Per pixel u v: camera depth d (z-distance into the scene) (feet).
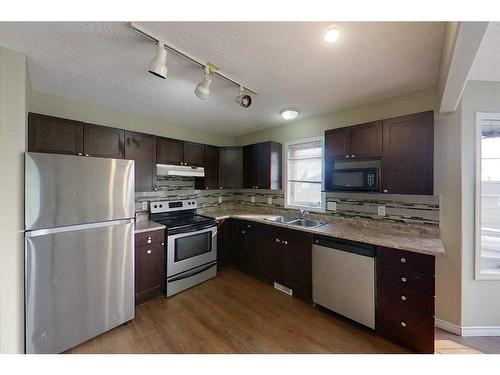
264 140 12.42
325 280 7.56
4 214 4.91
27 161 5.13
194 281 9.61
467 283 6.63
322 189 9.88
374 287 6.43
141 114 9.75
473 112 6.59
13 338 4.95
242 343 6.13
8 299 4.93
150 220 10.23
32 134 6.51
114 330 6.67
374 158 7.47
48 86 6.98
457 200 6.67
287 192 11.37
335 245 7.31
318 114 9.79
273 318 7.28
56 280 5.57
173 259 8.92
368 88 7.12
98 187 6.28
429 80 6.55
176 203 11.21
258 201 12.91
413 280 5.78
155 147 9.62
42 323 5.37
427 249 5.58
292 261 8.73
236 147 12.46
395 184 6.94
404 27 4.26
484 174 6.88
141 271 8.14
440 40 4.66
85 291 6.06
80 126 7.47
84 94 7.60
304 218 10.21
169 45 4.82
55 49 5.03
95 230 6.24
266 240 9.84
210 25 4.27
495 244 6.82
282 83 6.76
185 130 11.87
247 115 9.93
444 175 6.85
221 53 5.21
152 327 6.82
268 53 5.19
